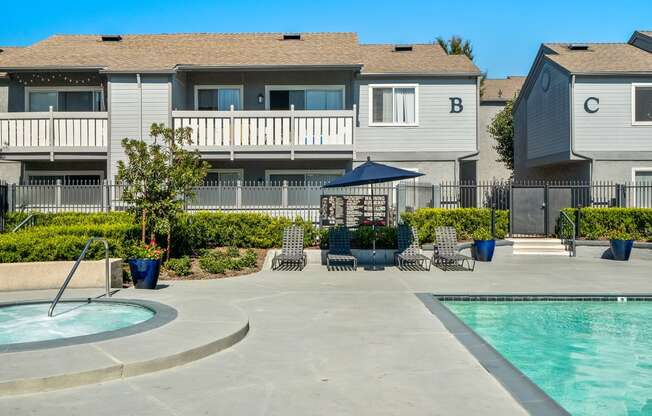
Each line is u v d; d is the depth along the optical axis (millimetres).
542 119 27891
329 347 8164
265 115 23062
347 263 18484
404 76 24062
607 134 24266
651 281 14891
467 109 24266
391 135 24266
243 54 24781
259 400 6027
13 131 23266
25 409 5750
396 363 7367
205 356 7680
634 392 7023
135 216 16500
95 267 12992
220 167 24844
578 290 13367
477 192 24172
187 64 23328
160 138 22891
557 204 23984
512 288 13656
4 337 8695
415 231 18172
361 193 22172
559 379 7562
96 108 25078
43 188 21344
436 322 9812
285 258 16922
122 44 27062
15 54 25031
